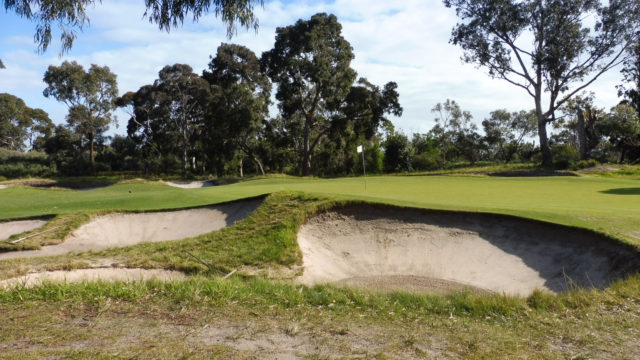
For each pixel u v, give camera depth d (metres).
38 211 14.18
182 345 4.34
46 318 5.06
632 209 12.05
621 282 7.05
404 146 48.47
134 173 58.06
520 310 5.82
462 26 35.09
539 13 33.28
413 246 11.27
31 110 76.00
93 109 56.72
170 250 10.30
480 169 34.34
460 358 4.25
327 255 11.12
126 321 5.04
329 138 48.53
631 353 4.44
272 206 12.62
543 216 10.84
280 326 5.04
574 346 4.63
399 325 5.23
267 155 53.09
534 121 57.19
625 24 30.95
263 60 43.53
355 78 42.84
